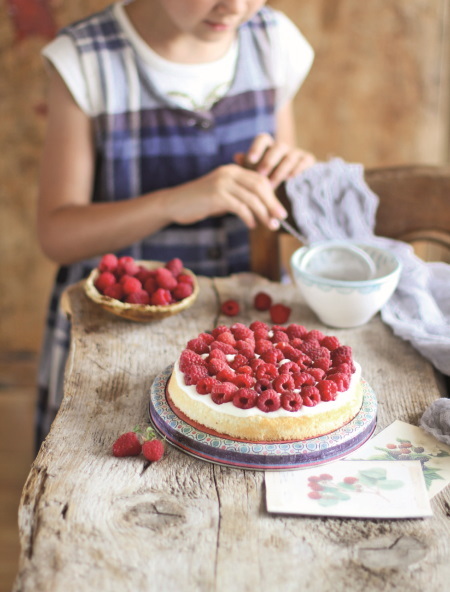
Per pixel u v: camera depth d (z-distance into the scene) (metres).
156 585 0.57
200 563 0.59
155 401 0.78
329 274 1.04
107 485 0.68
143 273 1.04
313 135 2.14
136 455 0.72
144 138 1.37
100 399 0.82
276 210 1.14
